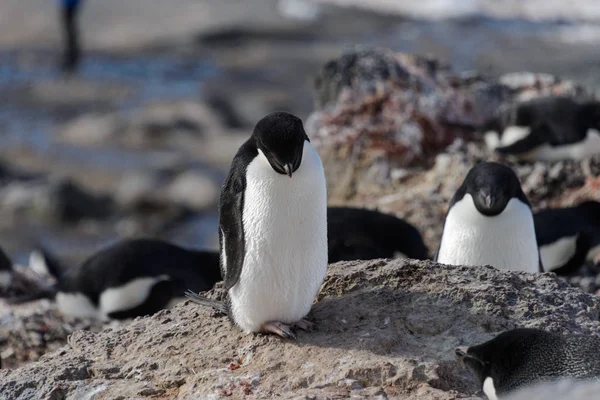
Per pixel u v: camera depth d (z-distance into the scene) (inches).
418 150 717.9
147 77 1833.2
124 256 548.4
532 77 836.6
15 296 646.5
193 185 1182.9
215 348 336.8
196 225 1104.8
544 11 2219.5
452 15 2194.9
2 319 556.7
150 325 368.5
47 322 551.8
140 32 2144.4
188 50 2014.0
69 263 973.8
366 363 307.4
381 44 1971.0
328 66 790.5
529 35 1987.0
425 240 619.5
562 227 550.6
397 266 359.9
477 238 434.9
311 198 314.7
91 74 1861.5
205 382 313.9
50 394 319.9
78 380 328.2
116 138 1438.2
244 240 318.7
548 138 665.6
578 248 550.3
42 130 1498.5
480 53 1830.7
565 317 331.6
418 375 302.0
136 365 334.3
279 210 312.8
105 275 546.6
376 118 735.1
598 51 1806.1
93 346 357.7
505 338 275.9
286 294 323.6
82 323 557.6
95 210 1131.3
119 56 1987.0
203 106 1567.4
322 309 346.3
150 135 1443.2
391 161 711.1
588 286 547.5
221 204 326.6
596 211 560.4
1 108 1627.7
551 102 680.4
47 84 1792.6
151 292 536.7
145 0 2361.0
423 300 341.4
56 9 2320.4
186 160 1333.7
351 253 505.0
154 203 1129.4
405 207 649.6
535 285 354.0
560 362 261.9
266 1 2364.7
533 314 331.3
